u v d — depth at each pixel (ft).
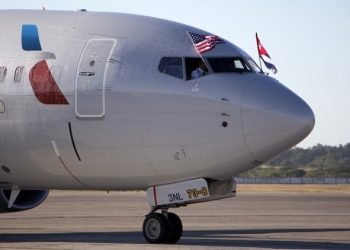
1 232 293.02
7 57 236.43
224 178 225.15
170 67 224.94
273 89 219.82
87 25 236.22
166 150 222.48
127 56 227.40
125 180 230.27
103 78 226.17
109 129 225.15
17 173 239.71
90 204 517.14
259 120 215.72
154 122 222.28
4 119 234.38
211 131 219.00
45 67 231.50
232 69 224.53
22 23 241.35
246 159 219.61
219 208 463.83
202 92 220.23
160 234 226.17
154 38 230.07
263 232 294.05
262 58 236.84
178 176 225.15
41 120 230.48
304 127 215.10
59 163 232.32
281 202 542.98
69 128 228.02
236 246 227.61
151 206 229.04
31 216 389.60
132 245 226.38
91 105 226.17
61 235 277.85
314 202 544.21
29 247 225.15
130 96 224.12
